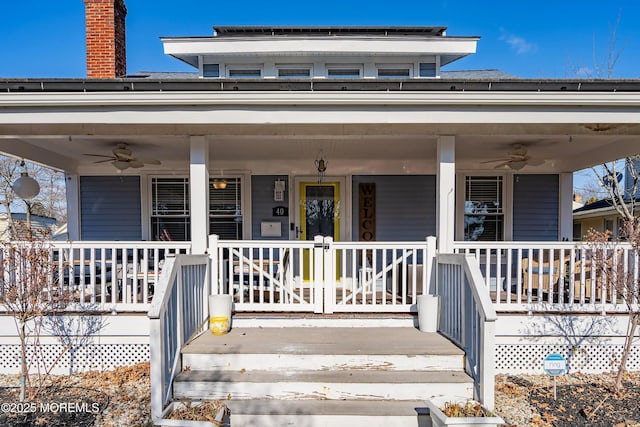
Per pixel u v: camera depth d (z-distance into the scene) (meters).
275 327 4.49
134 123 4.32
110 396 3.86
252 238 7.42
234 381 3.39
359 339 4.02
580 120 4.29
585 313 4.57
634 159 12.89
